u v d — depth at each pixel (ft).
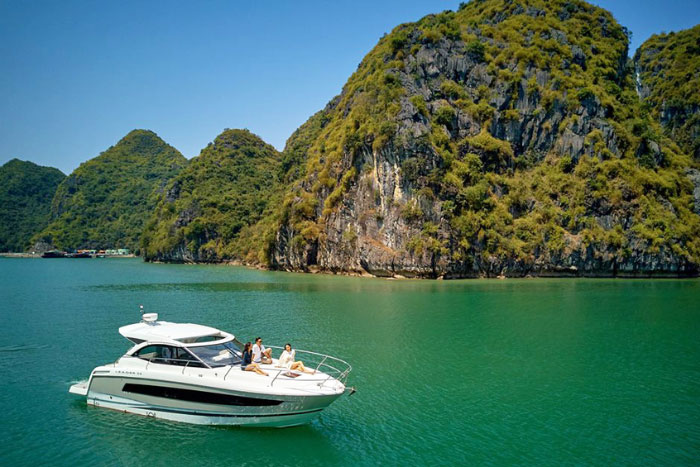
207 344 62.18
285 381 58.54
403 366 85.51
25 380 77.30
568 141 275.80
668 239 252.83
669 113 361.10
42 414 62.59
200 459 52.21
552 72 291.38
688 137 335.88
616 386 76.48
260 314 134.10
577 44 314.55
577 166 270.05
